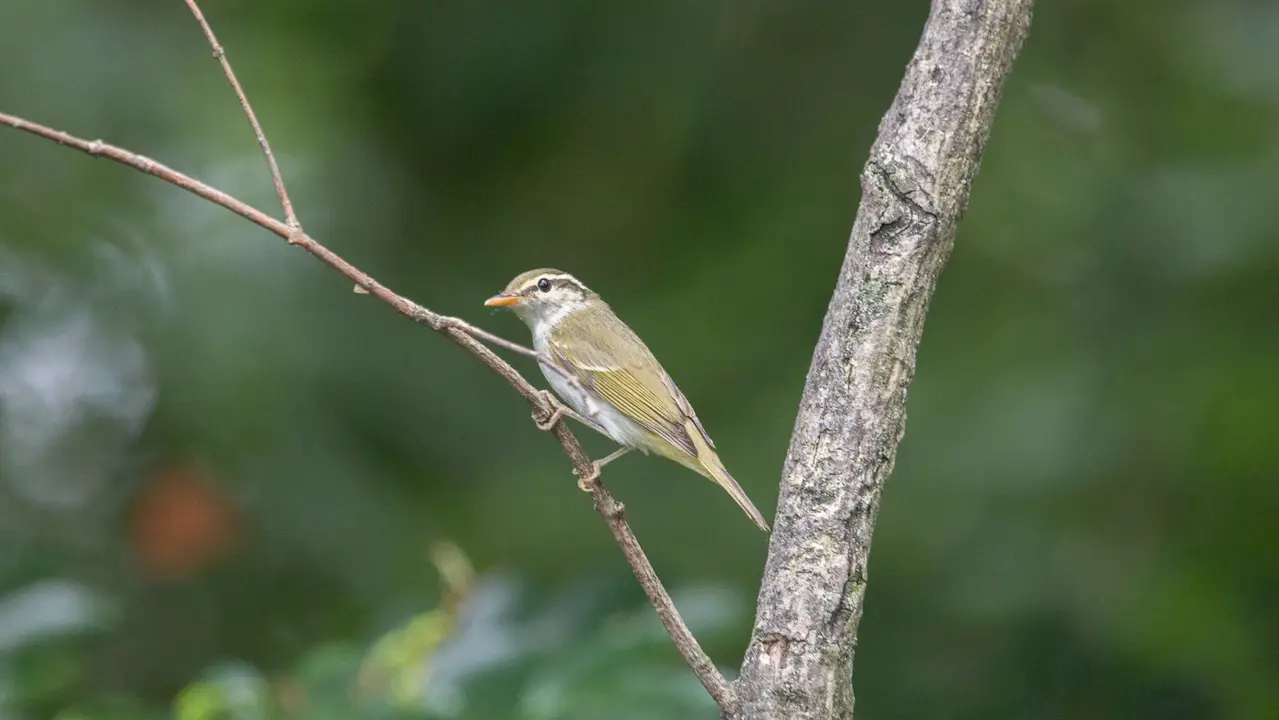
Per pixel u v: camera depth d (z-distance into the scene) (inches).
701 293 495.8
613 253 508.4
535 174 506.0
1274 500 435.8
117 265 479.8
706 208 504.1
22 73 453.7
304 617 469.7
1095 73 478.9
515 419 487.8
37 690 339.6
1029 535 444.8
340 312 477.7
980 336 473.7
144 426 486.9
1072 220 477.7
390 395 471.8
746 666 202.2
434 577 460.4
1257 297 429.7
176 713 318.7
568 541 465.1
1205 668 437.4
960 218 205.5
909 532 452.8
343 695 307.0
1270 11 458.3
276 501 465.7
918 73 205.5
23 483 501.4
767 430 468.8
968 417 455.8
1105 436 436.1
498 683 303.9
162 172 204.4
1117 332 446.6
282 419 463.8
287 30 489.4
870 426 200.2
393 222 492.7
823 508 199.8
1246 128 444.8
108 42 460.8
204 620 473.7
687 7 486.6
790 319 486.3
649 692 297.9
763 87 494.0
